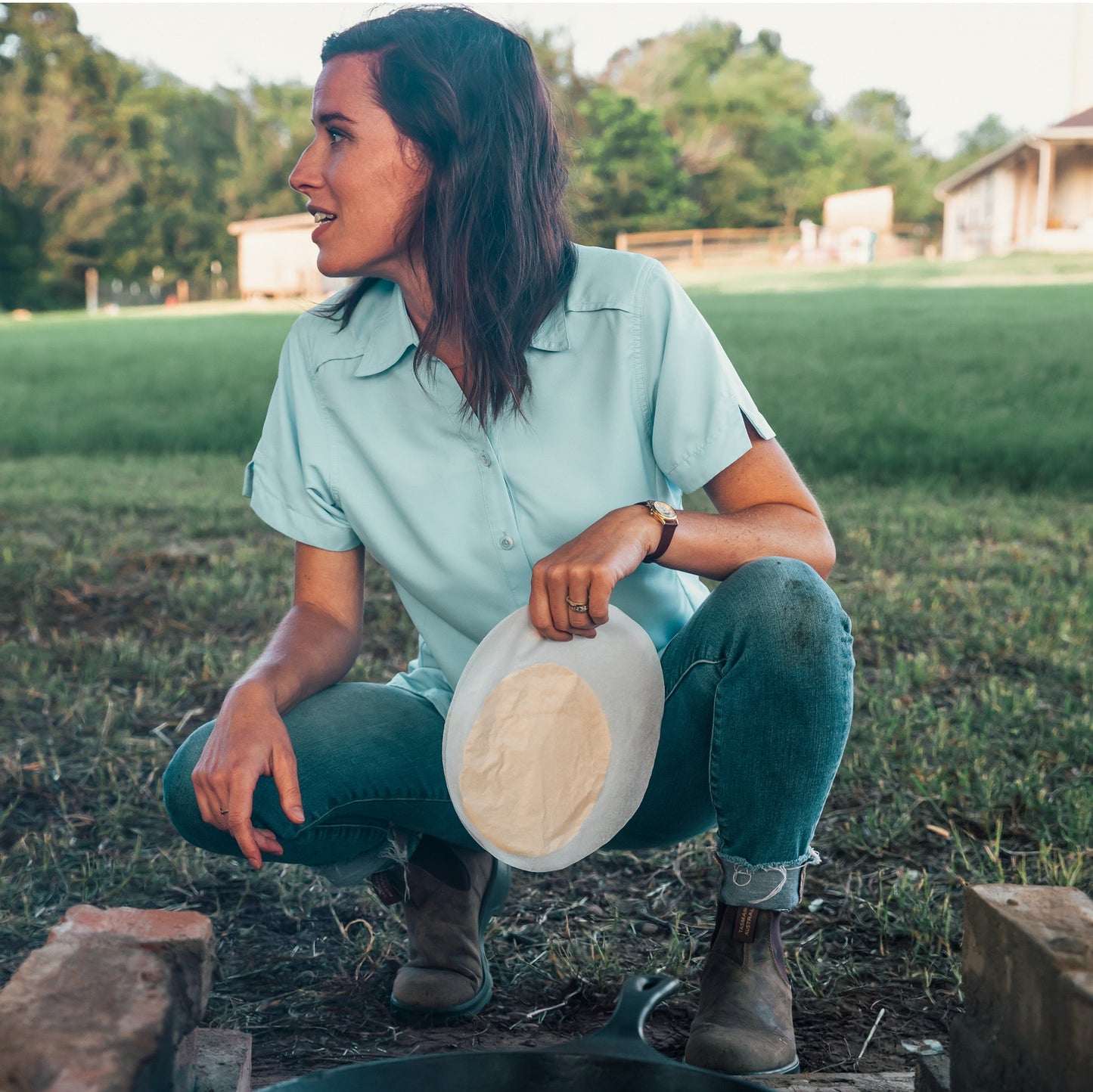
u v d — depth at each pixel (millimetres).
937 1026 1679
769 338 14852
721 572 1468
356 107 1470
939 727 2803
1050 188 33469
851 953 1908
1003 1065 961
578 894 2186
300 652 1578
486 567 1588
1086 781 2508
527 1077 1036
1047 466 6941
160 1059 866
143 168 49844
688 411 1531
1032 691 3012
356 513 1646
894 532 5348
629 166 42375
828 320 16984
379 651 3672
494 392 1496
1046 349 12383
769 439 1585
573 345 1556
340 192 1494
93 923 975
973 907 1014
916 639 3691
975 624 3732
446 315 1490
